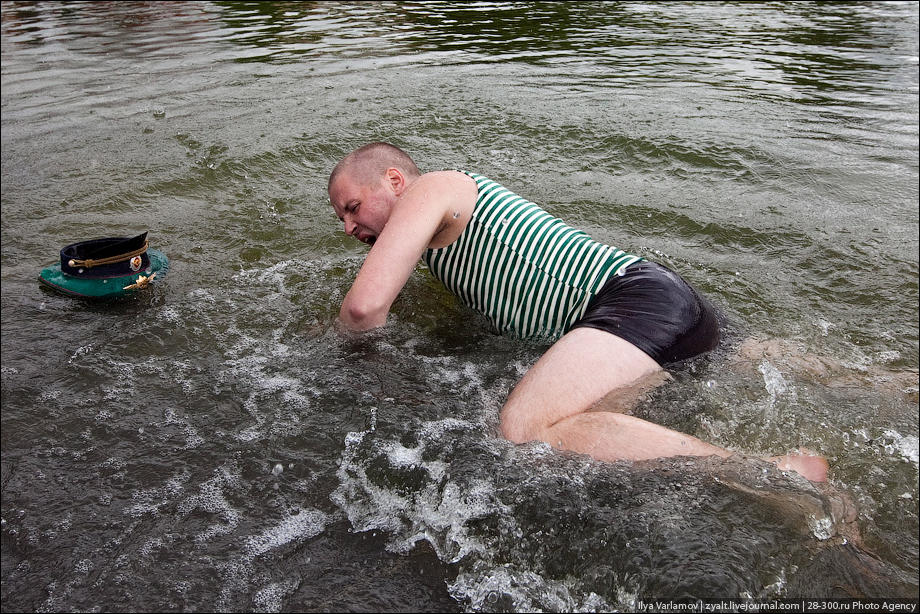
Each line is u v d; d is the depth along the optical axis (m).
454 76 5.80
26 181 3.86
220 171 3.98
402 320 2.65
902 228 3.44
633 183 3.91
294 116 4.79
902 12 9.22
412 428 2.04
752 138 4.51
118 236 3.29
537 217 2.45
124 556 1.65
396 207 2.42
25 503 1.80
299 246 3.23
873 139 4.57
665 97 5.31
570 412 1.96
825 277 3.01
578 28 7.92
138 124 4.70
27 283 2.89
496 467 1.87
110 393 2.21
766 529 1.67
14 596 1.55
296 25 7.96
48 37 7.39
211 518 1.76
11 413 2.12
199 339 2.50
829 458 1.95
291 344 2.48
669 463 1.83
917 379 2.33
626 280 2.25
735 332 2.50
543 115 4.84
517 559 1.63
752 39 7.45
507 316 2.45
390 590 1.57
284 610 1.52
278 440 2.01
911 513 1.77
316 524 1.74
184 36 7.40
